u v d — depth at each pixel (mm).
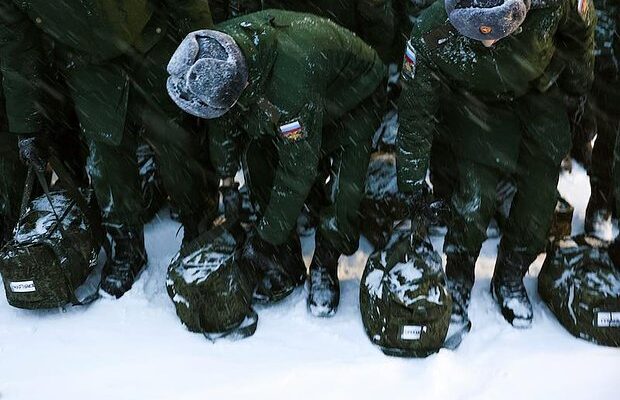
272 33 1928
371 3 2613
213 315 2307
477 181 2252
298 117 1966
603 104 2535
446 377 2168
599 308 2236
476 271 2691
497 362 2234
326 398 2104
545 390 2125
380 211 2701
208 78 1749
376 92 2328
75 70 2188
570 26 1888
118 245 2625
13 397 2135
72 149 2793
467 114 2135
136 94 2258
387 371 2201
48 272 2395
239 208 2553
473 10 1655
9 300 2471
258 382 2168
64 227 2508
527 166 2227
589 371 2193
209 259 2350
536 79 1968
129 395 2131
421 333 2189
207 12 2182
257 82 1906
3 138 2576
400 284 2207
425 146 2145
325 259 2533
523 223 2305
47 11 1995
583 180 3205
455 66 1936
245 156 2408
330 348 2311
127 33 2068
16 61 2184
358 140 2312
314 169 2121
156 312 2500
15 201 2721
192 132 2443
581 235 2590
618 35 2410
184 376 2201
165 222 3041
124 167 2447
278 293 2479
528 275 2662
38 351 2330
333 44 2068
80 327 2439
